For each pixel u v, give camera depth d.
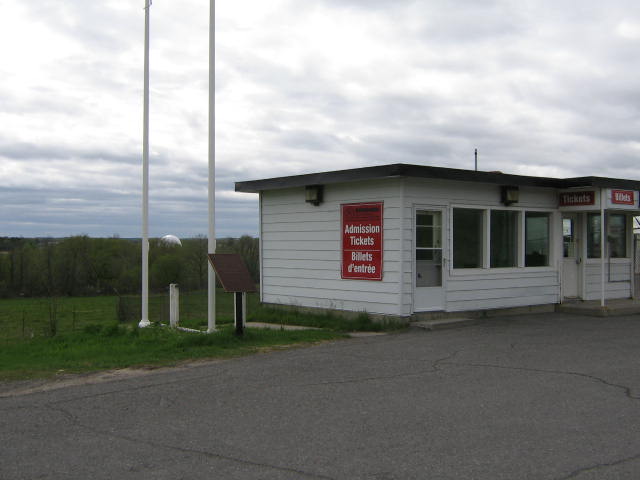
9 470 5.03
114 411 6.76
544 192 15.41
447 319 13.31
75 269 30.61
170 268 30.08
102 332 12.27
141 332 11.97
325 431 5.96
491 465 5.02
